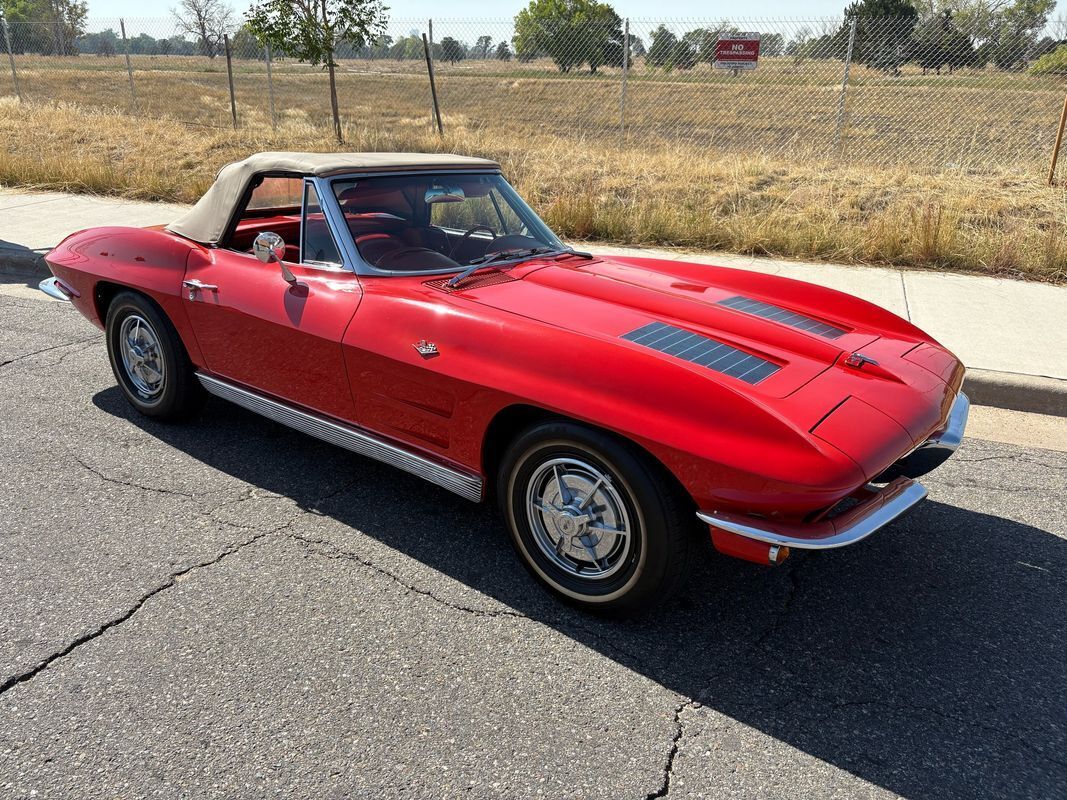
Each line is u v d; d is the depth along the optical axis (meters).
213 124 16.25
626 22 12.60
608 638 2.75
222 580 3.00
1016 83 15.89
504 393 2.73
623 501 2.62
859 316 3.44
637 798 2.10
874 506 2.56
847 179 10.16
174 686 2.46
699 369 2.60
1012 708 2.47
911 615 2.93
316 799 2.07
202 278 3.77
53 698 2.40
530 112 23.50
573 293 3.26
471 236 3.79
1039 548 3.41
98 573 3.02
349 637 2.71
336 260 3.44
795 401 2.52
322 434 3.50
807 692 2.52
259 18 14.06
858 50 14.34
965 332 5.79
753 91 25.64
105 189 10.95
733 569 3.21
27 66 36.97
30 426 4.30
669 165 11.24
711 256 8.16
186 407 4.22
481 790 2.11
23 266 7.68
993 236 8.04
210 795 2.07
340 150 12.92
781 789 2.15
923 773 2.21
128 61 17.81
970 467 4.15
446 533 3.38
